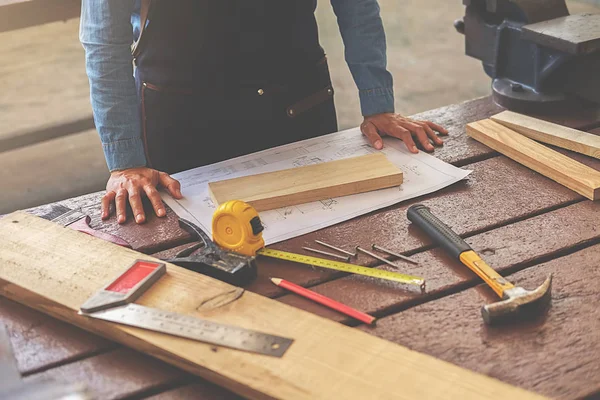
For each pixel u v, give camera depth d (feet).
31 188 11.19
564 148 4.98
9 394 3.03
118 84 4.63
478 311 3.41
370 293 3.58
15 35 17.07
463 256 3.74
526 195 4.45
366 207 4.38
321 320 3.25
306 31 5.49
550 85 5.60
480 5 6.08
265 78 5.40
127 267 3.68
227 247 3.85
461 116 5.63
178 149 5.54
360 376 2.92
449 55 14.82
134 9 5.21
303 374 2.95
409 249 3.95
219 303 3.40
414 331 3.31
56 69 15.16
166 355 3.17
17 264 3.78
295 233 4.15
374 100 5.44
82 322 3.44
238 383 2.95
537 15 5.61
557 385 2.97
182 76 5.25
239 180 4.60
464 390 2.83
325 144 5.23
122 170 4.71
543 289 3.37
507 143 4.95
